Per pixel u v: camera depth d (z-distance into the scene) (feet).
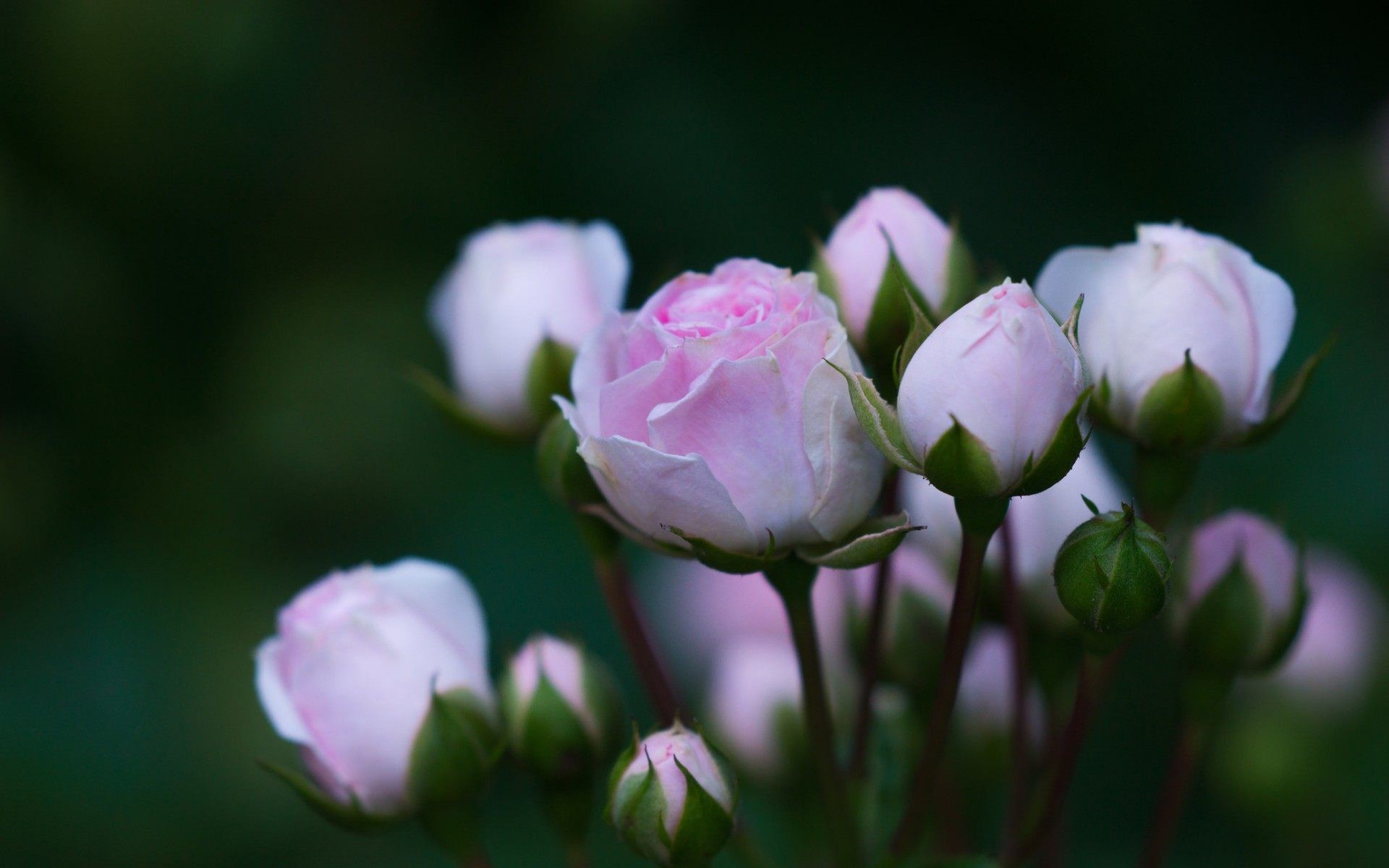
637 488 2.30
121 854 3.20
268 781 3.24
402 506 3.51
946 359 2.27
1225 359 2.39
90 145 3.38
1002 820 2.81
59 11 3.33
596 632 3.57
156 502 3.42
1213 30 4.30
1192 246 2.40
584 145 3.96
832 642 2.85
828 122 4.11
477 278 2.58
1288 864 3.28
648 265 4.00
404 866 3.27
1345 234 4.00
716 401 2.29
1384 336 3.91
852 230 2.43
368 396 3.45
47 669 3.29
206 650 3.29
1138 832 3.49
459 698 2.45
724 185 4.03
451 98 3.59
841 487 2.31
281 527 3.44
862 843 2.51
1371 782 3.29
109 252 3.44
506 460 3.64
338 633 2.43
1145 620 2.33
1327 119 4.32
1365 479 3.76
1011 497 2.30
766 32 4.11
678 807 2.34
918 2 4.14
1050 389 2.27
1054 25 4.12
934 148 4.12
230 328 3.51
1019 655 2.49
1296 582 2.46
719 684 2.69
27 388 3.45
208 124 3.43
